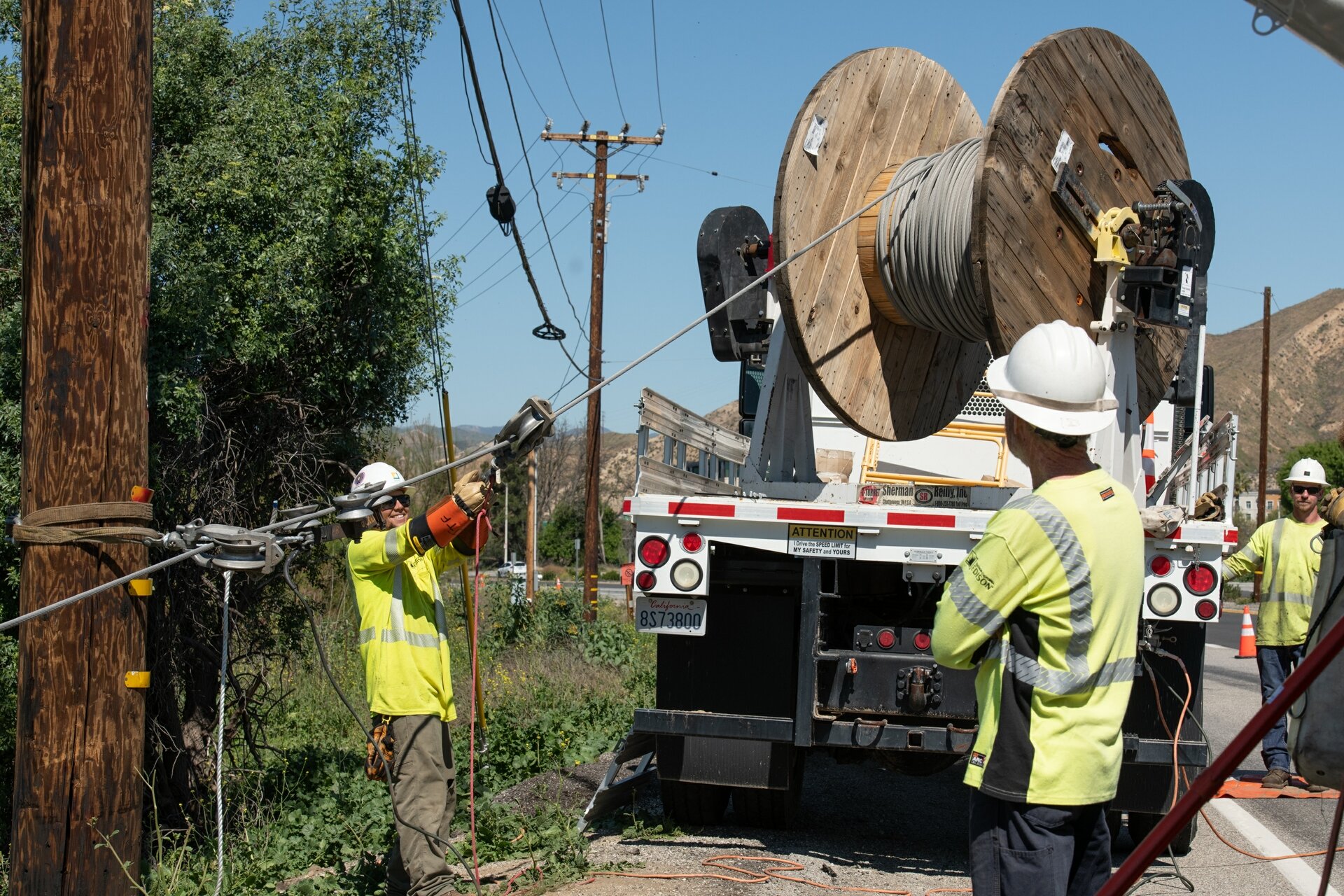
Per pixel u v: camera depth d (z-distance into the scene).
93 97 5.37
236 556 5.06
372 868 6.04
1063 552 3.41
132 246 5.48
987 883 3.46
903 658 6.12
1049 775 3.38
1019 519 3.46
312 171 8.85
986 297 5.94
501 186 10.76
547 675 13.74
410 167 9.62
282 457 9.00
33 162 5.39
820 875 5.97
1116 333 6.46
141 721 5.57
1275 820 7.59
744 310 8.19
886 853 6.51
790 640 6.38
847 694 6.16
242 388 8.91
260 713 10.43
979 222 5.93
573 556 72.62
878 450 8.16
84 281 5.36
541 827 6.63
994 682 3.50
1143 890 5.93
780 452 7.17
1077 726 3.41
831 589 6.28
